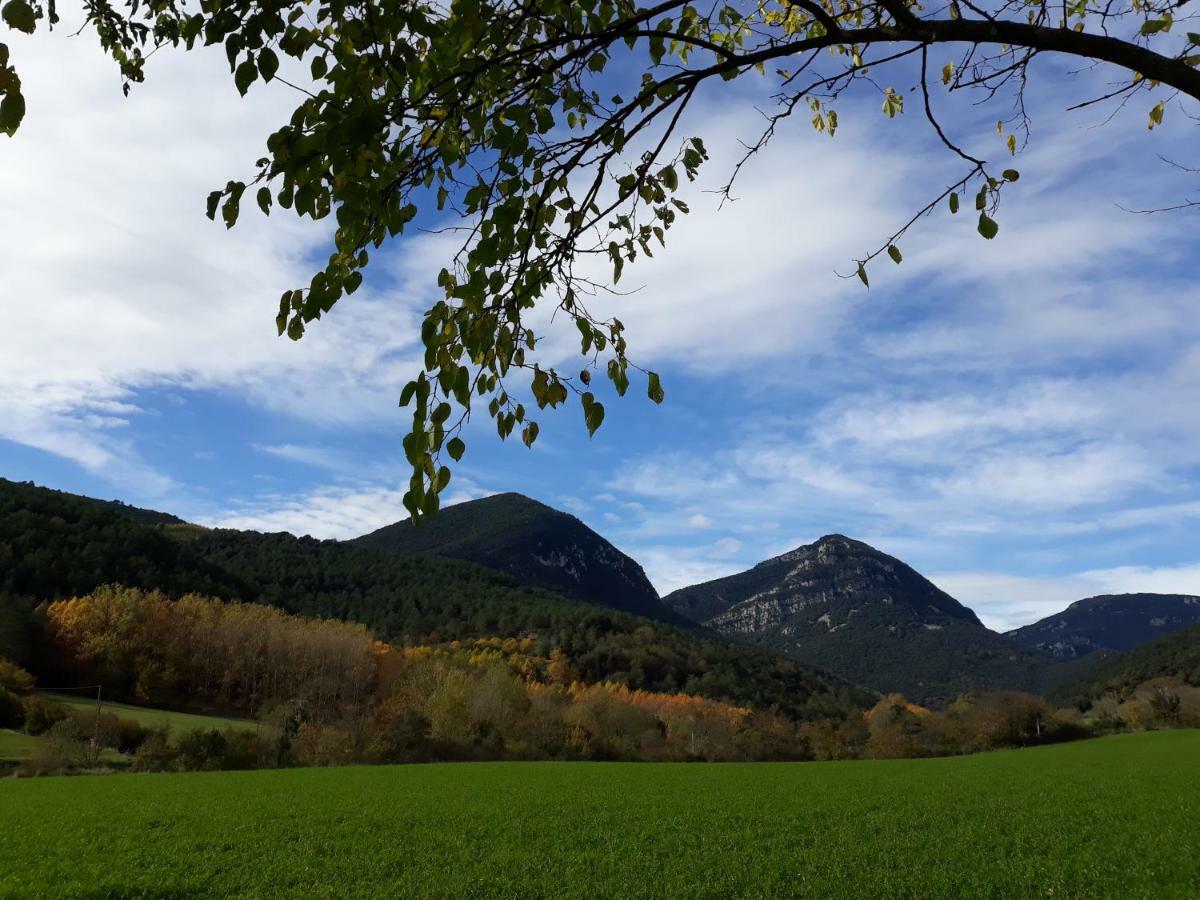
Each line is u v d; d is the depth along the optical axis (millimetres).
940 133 3275
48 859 17359
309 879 15586
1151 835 19266
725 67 3109
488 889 14617
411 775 40906
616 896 14086
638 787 35188
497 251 2754
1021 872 15453
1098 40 2641
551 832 21828
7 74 2271
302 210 2645
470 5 2713
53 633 82500
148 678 81500
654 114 3281
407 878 15602
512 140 2871
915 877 15242
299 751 52500
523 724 66000
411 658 102750
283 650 90625
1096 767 43031
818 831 21891
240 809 26219
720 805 28172
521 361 3168
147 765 46375
